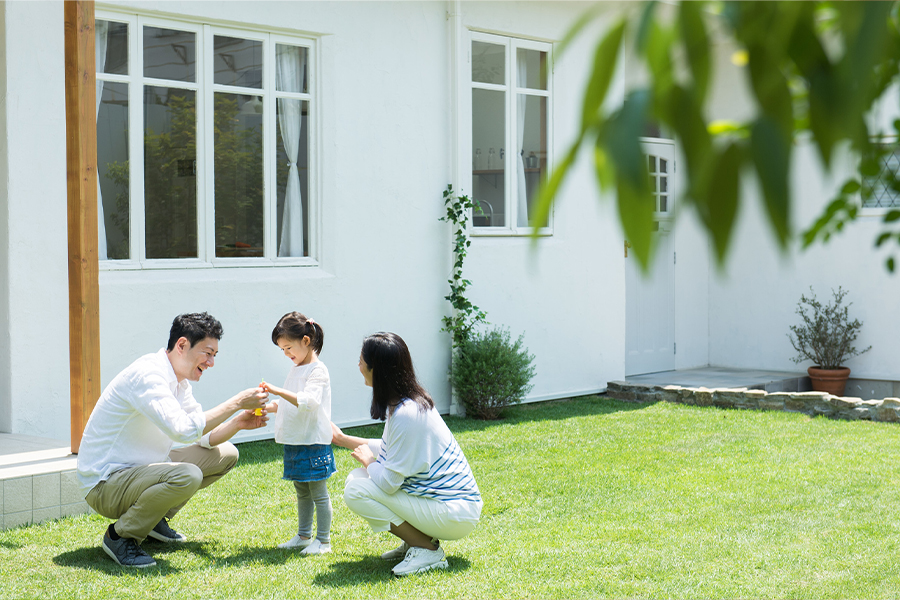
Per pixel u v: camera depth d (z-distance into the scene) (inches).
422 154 328.8
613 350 399.2
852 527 188.2
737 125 21.7
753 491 220.5
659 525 190.2
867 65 18.7
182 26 269.9
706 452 269.9
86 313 204.4
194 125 273.9
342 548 173.2
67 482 192.2
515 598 143.9
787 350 445.7
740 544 175.5
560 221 375.2
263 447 276.8
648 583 151.6
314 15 295.9
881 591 147.8
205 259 276.5
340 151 305.3
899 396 408.8
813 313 434.0
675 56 20.9
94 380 206.4
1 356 239.1
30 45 238.4
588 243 385.4
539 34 361.4
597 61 21.7
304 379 169.5
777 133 19.7
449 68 335.6
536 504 209.0
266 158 289.1
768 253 450.3
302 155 299.3
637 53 20.4
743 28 21.2
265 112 288.7
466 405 335.0
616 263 398.3
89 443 162.2
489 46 350.6
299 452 168.1
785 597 145.0
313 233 301.9
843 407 333.4
